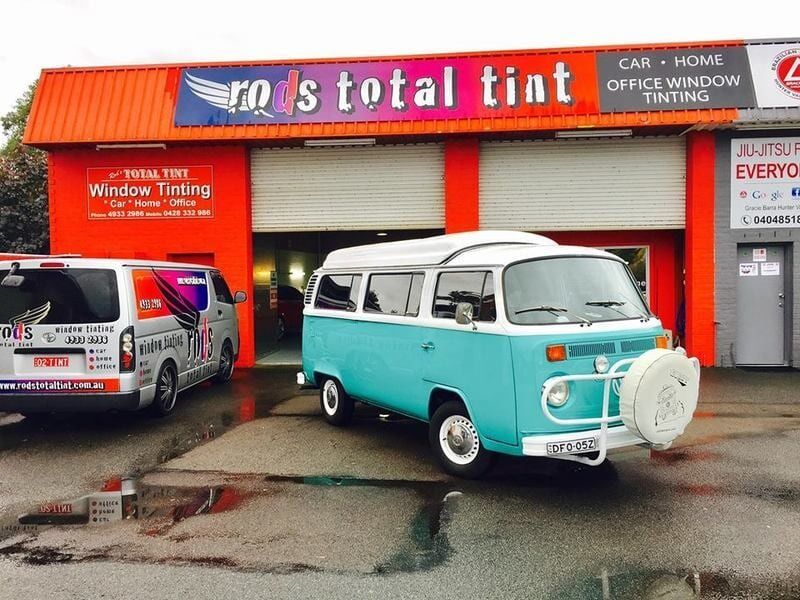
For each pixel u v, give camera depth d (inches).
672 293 485.7
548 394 183.5
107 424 303.4
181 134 450.9
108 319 273.4
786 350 447.5
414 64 452.4
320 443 267.6
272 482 217.9
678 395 181.9
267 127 449.7
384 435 280.8
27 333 274.4
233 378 434.3
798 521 177.9
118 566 156.3
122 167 480.7
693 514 183.9
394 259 257.8
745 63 431.2
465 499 198.8
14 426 301.1
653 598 137.9
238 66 465.4
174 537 173.5
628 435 190.4
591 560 156.3
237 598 140.3
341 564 156.2
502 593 140.9
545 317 196.9
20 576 151.3
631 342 198.5
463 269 217.0
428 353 228.2
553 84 437.7
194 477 224.5
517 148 466.3
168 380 319.3
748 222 442.3
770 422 292.8
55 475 228.1
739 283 451.5
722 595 138.6
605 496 199.8
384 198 480.1
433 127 437.1
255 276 531.8
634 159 460.1
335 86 454.0
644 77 433.4
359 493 205.9
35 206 671.8
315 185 484.7
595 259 219.0
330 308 297.9
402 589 143.4
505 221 469.1
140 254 482.6
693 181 444.5
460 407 217.2
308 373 315.9
